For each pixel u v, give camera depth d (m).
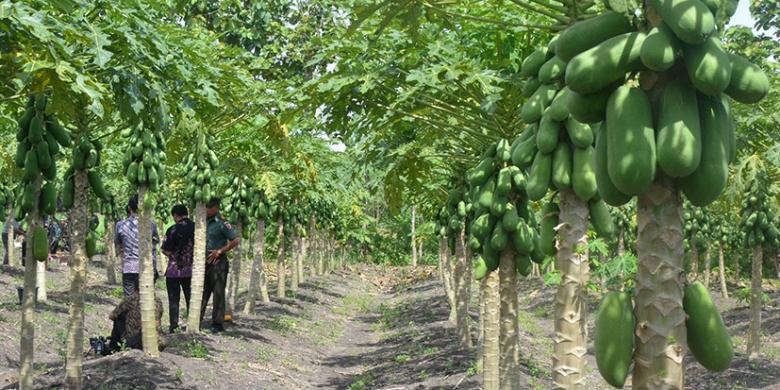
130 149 8.06
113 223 20.89
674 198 2.10
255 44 15.61
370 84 6.01
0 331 9.67
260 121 10.70
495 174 5.79
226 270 11.29
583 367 4.00
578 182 3.99
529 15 6.05
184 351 9.12
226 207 13.55
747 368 10.20
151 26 5.46
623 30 2.22
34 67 4.37
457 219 9.27
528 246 5.55
